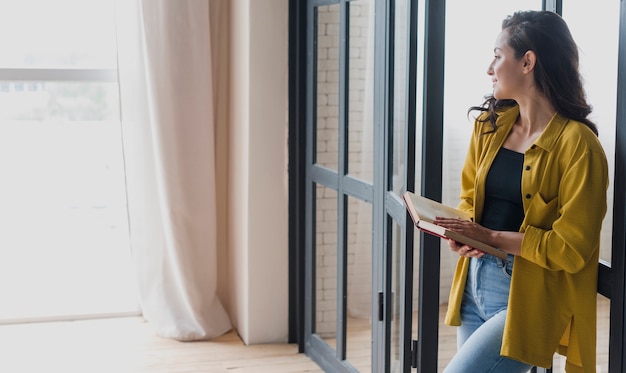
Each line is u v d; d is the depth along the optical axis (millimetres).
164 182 4348
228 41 4523
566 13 2566
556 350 2322
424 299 2693
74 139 5570
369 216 3303
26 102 5484
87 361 4059
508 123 2336
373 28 3197
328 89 3793
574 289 2197
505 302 2305
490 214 2342
